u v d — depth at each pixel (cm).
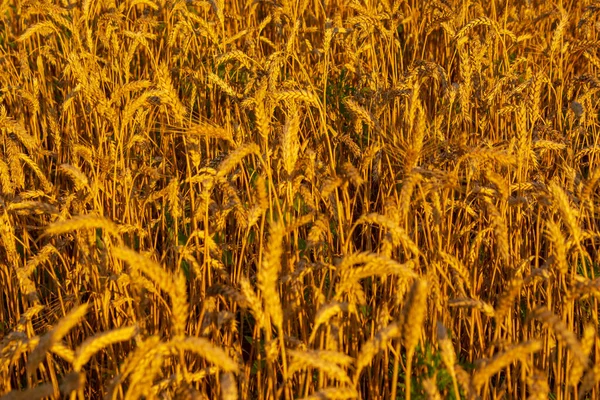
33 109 560
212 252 397
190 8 741
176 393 301
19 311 447
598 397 349
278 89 489
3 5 698
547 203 380
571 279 359
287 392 324
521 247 436
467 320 414
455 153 409
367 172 469
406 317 245
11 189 451
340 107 591
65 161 563
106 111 437
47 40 708
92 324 424
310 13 723
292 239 420
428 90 644
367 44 600
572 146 539
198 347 231
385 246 329
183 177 555
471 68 543
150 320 396
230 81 595
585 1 794
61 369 415
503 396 374
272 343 299
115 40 599
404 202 309
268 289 266
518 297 388
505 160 343
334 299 285
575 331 399
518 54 712
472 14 735
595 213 443
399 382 382
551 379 385
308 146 533
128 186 452
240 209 388
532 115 438
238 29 724
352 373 373
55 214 380
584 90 602
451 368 257
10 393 214
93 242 387
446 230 429
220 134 368
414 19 705
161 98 400
